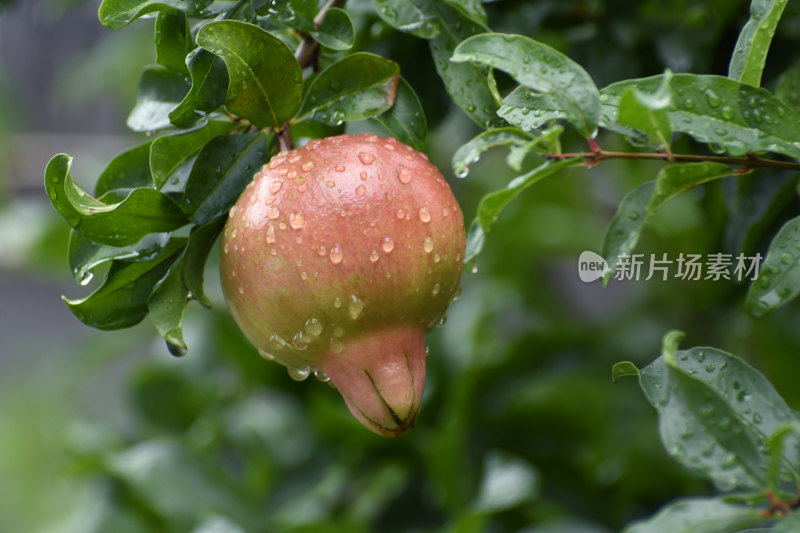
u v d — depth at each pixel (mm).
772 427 787
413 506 1099
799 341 1089
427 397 1099
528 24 934
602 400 1104
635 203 805
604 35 947
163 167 830
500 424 1107
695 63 930
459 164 798
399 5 845
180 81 852
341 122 829
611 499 1078
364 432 1068
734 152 792
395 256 793
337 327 796
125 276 821
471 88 836
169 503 1005
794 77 865
